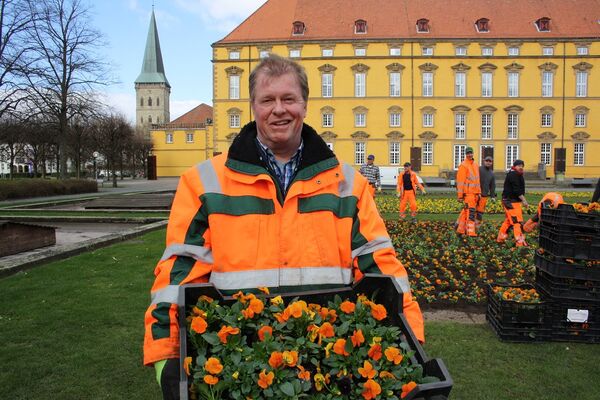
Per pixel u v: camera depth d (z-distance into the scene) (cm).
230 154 224
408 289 215
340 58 5894
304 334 187
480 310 590
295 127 228
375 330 185
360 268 226
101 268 809
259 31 6009
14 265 772
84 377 406
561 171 5497
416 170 5641
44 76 3247
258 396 164
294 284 214
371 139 5941
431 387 156
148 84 11112
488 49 5784
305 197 224
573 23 5847
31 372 413
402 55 5844
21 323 530
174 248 214
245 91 5966
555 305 479
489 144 5869
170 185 4925
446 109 5859
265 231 216
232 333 175
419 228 1320
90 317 551
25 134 3816
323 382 168
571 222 449
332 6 6169
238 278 212
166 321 195
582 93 5781
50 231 1113
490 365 429
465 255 905
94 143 4838
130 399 373
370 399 163
